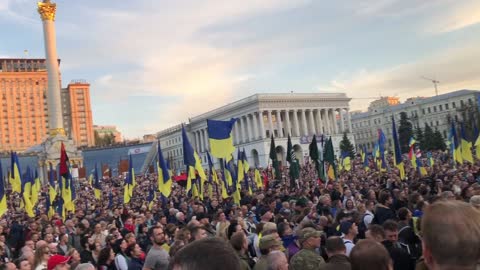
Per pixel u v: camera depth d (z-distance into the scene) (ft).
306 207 48.98
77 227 51.55
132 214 63.98
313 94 434.30
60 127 311.06
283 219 44.34
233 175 84.23
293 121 434.71
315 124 442.91
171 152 527.40
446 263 8.53
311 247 26.76
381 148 121.90
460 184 59.41
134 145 437.58
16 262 31.35
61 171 88.07
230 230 36.60
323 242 32.78
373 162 155.53
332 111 444.96
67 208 86.89
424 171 100.12
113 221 56.80
